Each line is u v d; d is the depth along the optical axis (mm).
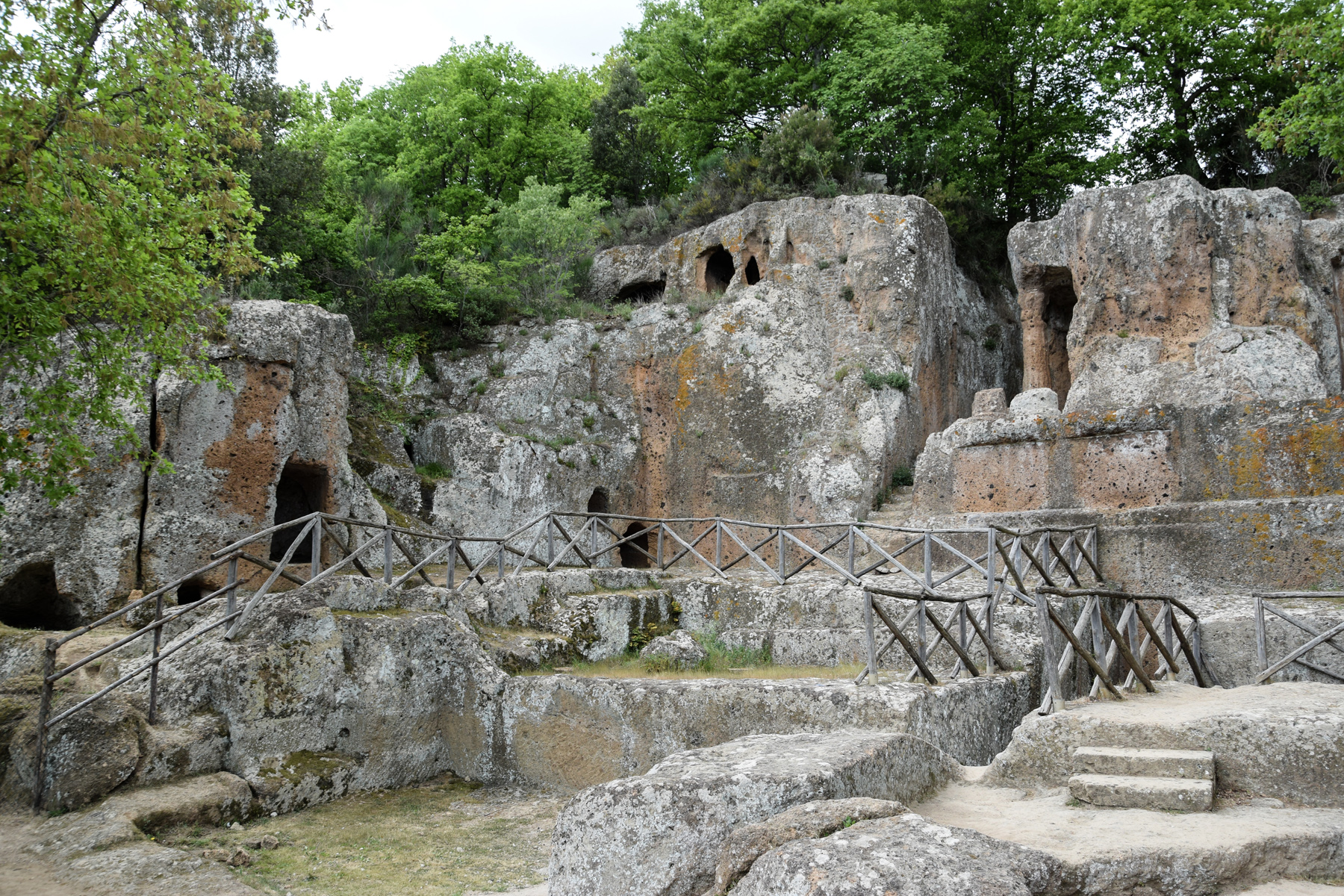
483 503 18516
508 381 20562
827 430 19000
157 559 12867
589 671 11867
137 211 10195
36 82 8914
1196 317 15891
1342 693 6668
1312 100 14133
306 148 21828
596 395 21484
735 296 20922
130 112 9750
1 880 6945
